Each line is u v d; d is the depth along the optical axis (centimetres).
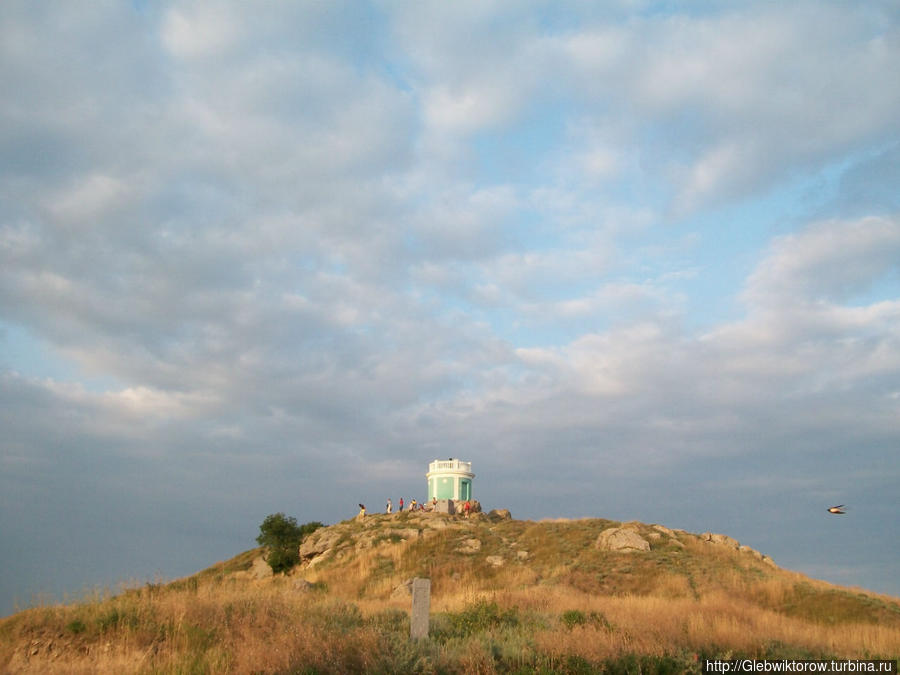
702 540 5359
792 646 2280
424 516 6556
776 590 3825
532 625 2323
